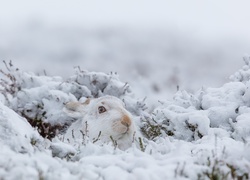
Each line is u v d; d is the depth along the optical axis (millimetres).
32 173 12555
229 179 13461
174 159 14445
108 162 14391
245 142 17109
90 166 13906
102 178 13359
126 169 14062
